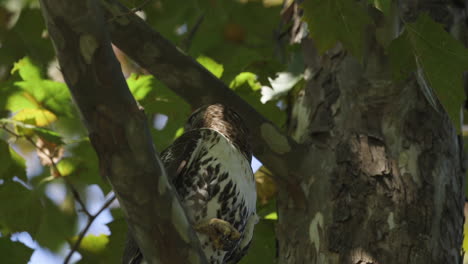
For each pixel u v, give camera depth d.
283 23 12.16
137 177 5.79
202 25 15.83
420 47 7.74
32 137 10.24
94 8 5.45
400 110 8.75
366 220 8.05
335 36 7.53
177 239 6.04
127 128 5.68
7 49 13.11
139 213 5.96
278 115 10.98
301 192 8.60
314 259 8.12
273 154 8.65
